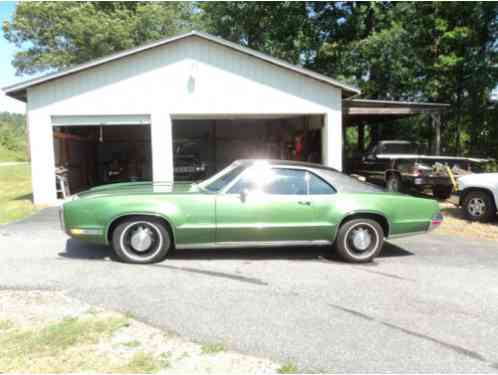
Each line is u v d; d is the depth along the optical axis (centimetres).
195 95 1102
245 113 1121
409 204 542
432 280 462
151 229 509
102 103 1080
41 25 3019
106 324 329
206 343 301
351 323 341
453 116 2039
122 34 2803
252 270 491
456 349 299
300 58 2417
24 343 296
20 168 3077
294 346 298
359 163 1645
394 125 2241
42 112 1062
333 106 1136
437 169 1165
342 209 523
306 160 1459
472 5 1850
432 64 1952
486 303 391
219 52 1100
